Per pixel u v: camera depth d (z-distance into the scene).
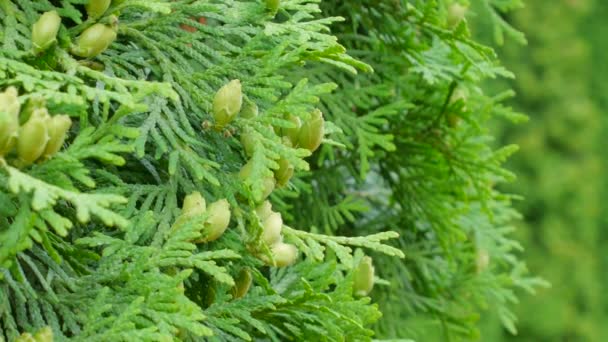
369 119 0.48
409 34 0.49
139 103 0.37
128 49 0.39
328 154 0.50
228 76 0.40
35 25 0.36
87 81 0.38
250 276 0.39
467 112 0.50
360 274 0.43
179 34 0.40
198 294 0.39
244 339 0.40
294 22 0.39
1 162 0.33
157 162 0.40
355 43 0.50
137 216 0.37
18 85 0.36
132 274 0.36
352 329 0.40
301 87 0.38
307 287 0.39
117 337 0.34
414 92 0.50
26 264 0.37
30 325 0.36
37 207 0.32
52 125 0.34
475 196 0.51
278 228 0.38
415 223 0.53
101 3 0.37
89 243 0.36
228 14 0.39
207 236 0.37
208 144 0.39
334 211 0.50
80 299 0.36
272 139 0.38
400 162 0.52
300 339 0.40
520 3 0.53
